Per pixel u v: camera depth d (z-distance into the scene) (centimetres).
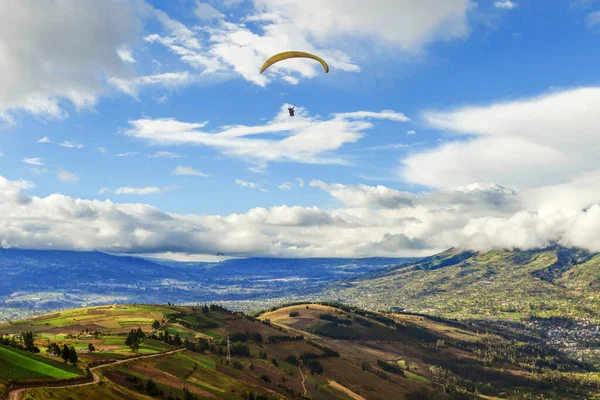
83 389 13688
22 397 11781
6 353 15338
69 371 15062
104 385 14662
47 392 12594
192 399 16700
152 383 16050
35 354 16375
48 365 15112
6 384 12469
